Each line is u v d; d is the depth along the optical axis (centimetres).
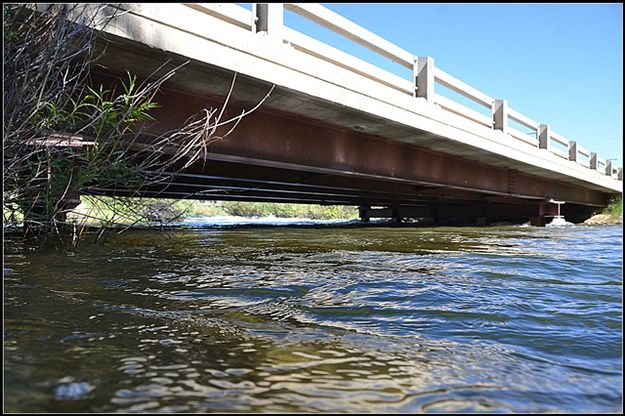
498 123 1129
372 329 196
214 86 580
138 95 404
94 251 464
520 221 1858
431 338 184
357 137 876
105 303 232
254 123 694
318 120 771
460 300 252
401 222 1991
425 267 385
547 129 1368
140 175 448
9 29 321
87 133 439
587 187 1962
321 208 2920
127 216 470
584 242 704
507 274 347
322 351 164
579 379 142
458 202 1797
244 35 543
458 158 1161
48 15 346
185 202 2000
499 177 1366
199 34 496
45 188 390
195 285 289
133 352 157
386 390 130
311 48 648
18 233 533
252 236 812
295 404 119
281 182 954
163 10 464
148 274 329
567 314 223
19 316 201
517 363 155
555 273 356
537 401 124
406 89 839
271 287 284
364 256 474
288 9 621
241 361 151
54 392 122
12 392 121
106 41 438
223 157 654
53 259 393
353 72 734
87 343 165
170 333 182
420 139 925
